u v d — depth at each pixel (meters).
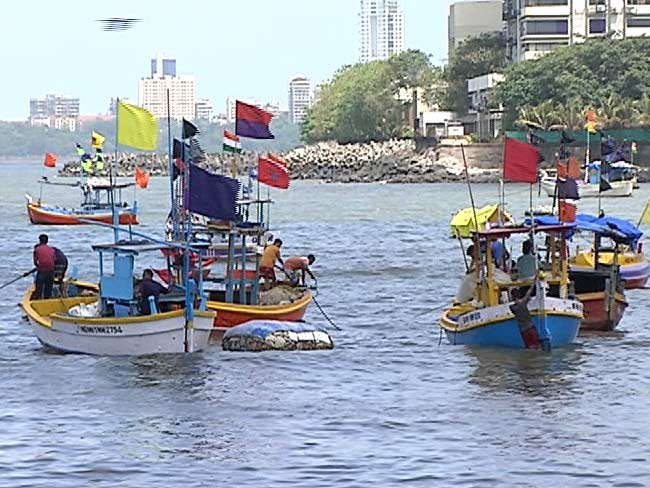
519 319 73.12
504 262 79.38
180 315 71.69
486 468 50.91
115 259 73.44
